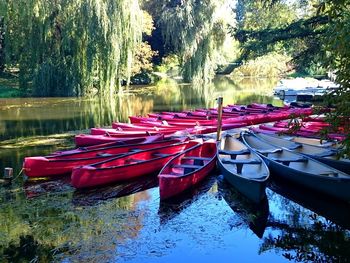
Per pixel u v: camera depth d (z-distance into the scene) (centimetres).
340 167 927
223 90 3347
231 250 647
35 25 2472
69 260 603
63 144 1345
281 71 4666
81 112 2114
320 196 845
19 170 1046
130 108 2281
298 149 1097
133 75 3541
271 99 2753
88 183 898
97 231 698
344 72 465
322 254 640
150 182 973
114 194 896
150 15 3688
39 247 643
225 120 1562
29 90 2712
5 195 877
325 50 494
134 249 640
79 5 2362
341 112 482
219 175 1013
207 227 727
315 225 750
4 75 3141
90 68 2480
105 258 609
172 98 2769
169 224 735
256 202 805
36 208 805
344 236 705
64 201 845
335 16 504
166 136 1274
